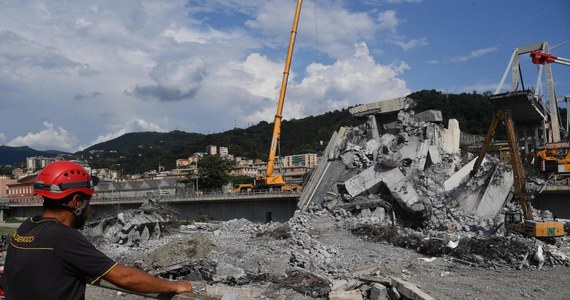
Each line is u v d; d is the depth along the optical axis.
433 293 16.77
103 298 16.67
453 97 129.38
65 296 3.38
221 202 64.44
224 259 22.05
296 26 66.88
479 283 18.45
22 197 106.62
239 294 4.34
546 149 43.72
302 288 16.78
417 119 42.25
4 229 69.50
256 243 27.31
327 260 22.59
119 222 33.00
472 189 35.41
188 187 111.38
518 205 35.00
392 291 15.30
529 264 21.84
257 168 172.50
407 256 24.19
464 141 88.31
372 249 25.83
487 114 117.75
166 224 36.56
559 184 44.38
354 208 35.25
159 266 21.34
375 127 42.81
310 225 32.34
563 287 17.81
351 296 14.79
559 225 25.98
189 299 3.60
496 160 36.69
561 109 91.62
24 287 3.32
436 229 32.56
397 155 37.56
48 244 3.35
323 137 195.00
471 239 25.00
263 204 61.56
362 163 39.59
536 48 60.00
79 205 3.79
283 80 66.50
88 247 3.45
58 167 3.73
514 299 16.30
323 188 40.25
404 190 34.47
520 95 40.84
